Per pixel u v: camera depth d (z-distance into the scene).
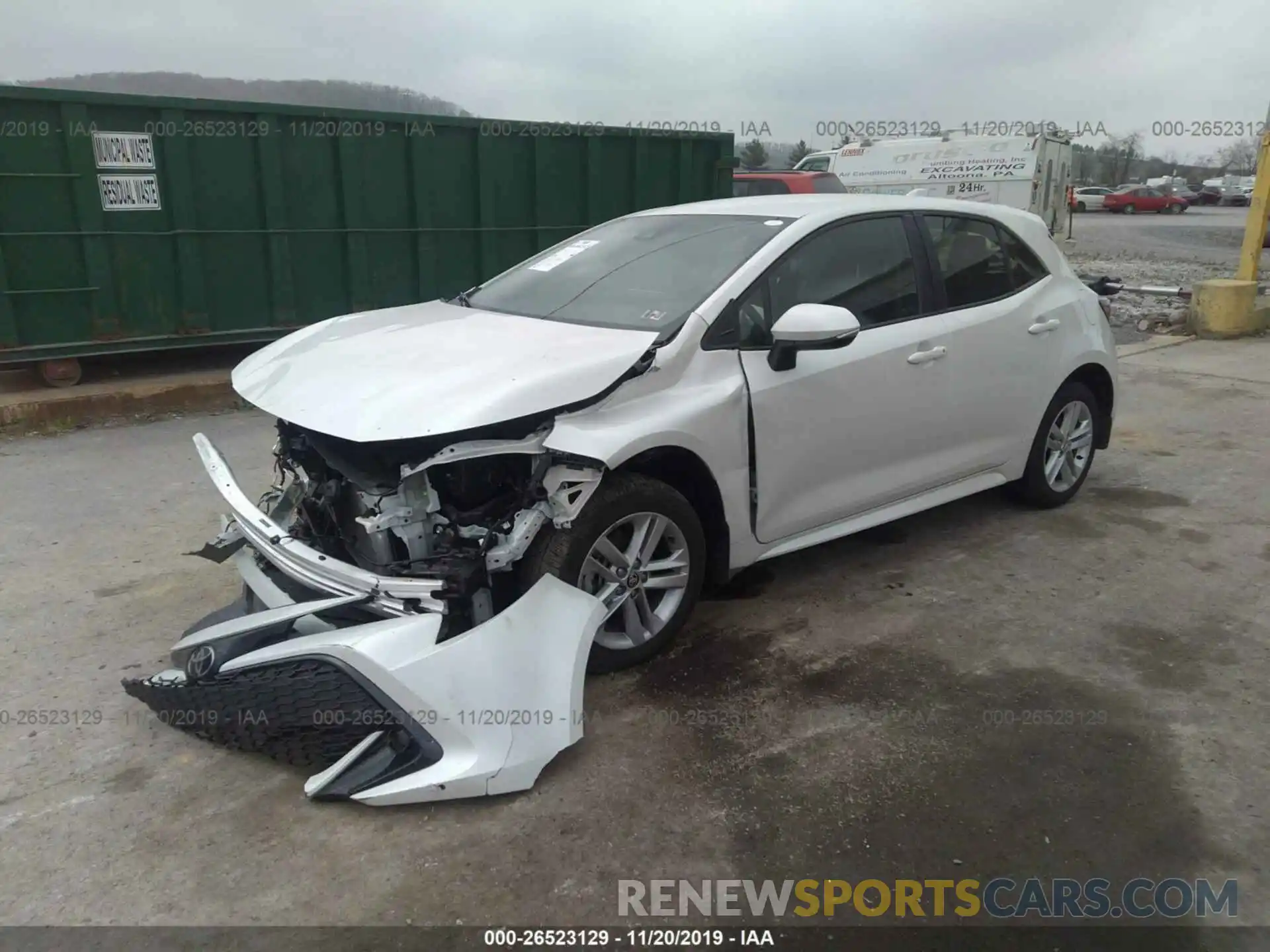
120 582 4.66
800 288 4.16
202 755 3.30
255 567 3.63
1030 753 3.30
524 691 3.11
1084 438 5.67
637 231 4.72
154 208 7.93
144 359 9.15
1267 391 8.70
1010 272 5.13
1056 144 20.70
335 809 3.02
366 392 3.31
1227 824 2.96
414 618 3.04
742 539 4.02
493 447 3.16
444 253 9.28
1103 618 4.30
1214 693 3.69
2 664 3.90
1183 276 18.58
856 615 4.32
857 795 3.08
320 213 8.65
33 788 3.12
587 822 2.96
